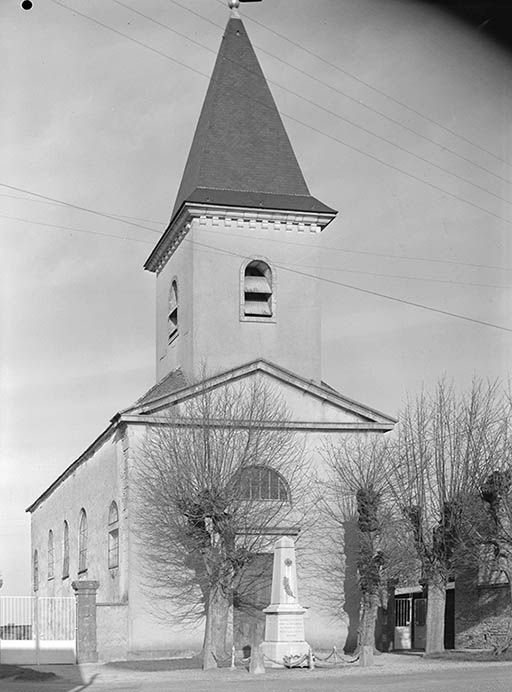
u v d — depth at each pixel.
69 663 31.89
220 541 31.73
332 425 35.66
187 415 34.06
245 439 33.56
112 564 36.09
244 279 37.78
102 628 32.53
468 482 32.31
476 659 28.19
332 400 36.00
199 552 32.47
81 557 42.72
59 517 49.47
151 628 32.84
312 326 38.12
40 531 56.62
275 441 34.47
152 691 21.08
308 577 34.56
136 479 33.59
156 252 42.28
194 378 36.19
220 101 39.56
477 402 33.72
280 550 29.98
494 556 31.95
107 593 36.47
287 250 38.38
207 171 38.19
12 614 32.81
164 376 41.38
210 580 31.27
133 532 33.34
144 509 33.34
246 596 33.69
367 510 32.38
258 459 33.78
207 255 37.53
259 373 35.72
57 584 49.03
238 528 32.38
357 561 33.50
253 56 40.44
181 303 38.75
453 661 28.41
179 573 33.19
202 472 31.95
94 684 23.88
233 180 38.25
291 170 39.09
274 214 37.94
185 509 31.78
